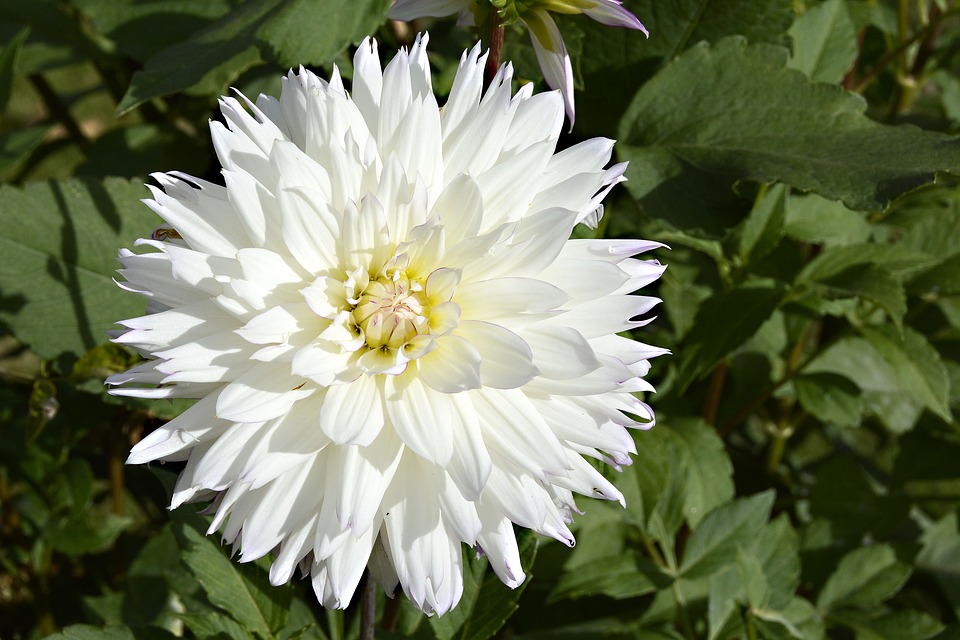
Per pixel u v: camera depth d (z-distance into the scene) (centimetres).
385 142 60
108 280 74
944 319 90
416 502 58
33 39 97
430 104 58
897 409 89
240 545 60
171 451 57
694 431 79
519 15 65
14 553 88
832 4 82
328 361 57
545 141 59
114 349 71
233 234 58
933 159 68
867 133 71
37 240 73
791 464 105
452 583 58
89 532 82
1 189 73
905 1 91
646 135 75
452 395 58
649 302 58
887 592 79
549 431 57
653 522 75
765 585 73
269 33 69
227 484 57
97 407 81
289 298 58
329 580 57
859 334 82
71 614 91
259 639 67
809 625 76
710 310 76
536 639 77
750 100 73
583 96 79
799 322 85
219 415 56
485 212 59
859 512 86
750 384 88
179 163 97
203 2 83
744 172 71
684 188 72
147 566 82
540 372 57
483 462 56
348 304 58
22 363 104
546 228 57
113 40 83
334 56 69
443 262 59
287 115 60
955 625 69
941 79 99
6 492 86
